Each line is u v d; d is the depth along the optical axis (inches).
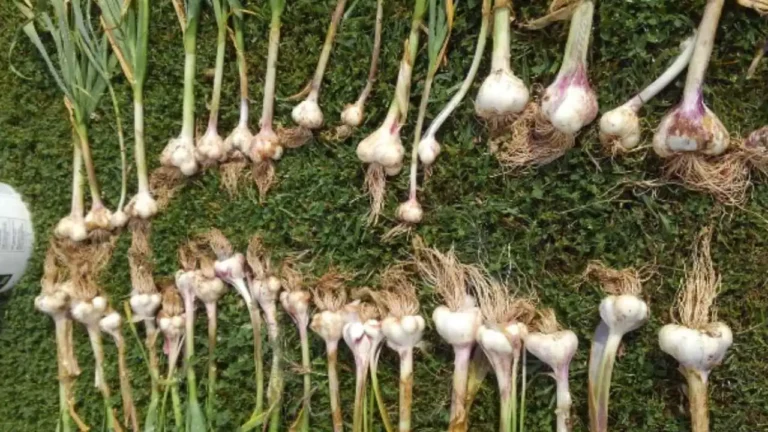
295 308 23.5
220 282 24.7
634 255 21.4
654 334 21.3
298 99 23.9
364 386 22.8
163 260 25.3
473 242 22.3
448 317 21.7
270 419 23.9
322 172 23.6
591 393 21.3
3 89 27.5
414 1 22.7
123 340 26.2
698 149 19.6
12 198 26.9
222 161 24.5
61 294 26.0
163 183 25.2
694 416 20.2
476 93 22.2
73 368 26.7
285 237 24.2
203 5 25.0
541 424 22.1
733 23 20.5
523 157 21.3
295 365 23.9
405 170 22.8
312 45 23.7
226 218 24.6
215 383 24.9
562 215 21.7
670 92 20.9
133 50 25.1
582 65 20.1
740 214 20.7
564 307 21.7
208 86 25.1
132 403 25.8
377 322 22.8
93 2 26.2
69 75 25.5
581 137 21.3
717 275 20.9
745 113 20.7
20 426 27.6
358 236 23.4
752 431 20.9
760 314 20.7
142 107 25.4
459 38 22.5
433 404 22.9
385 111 23.1
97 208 26.0
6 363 27.8
